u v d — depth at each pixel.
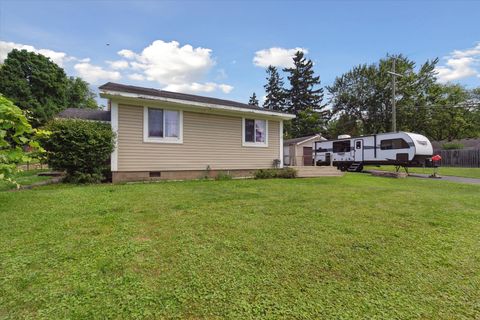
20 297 1.88
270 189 7.05
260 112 10.85
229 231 3.38
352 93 34.50
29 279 2.11
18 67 26.59
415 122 30.33
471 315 1.80
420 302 1.94
